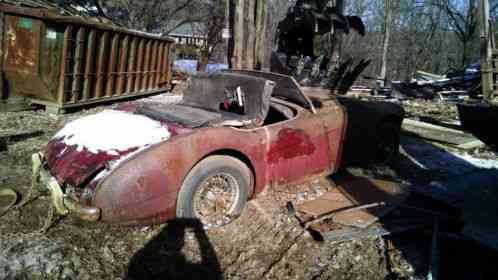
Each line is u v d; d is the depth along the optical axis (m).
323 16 7.97
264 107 3.94
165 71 12.24
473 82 16.61
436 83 17.42
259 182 3.75
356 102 4.96
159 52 11.58
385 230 3.33
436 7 34.09
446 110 11.27
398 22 35.94
